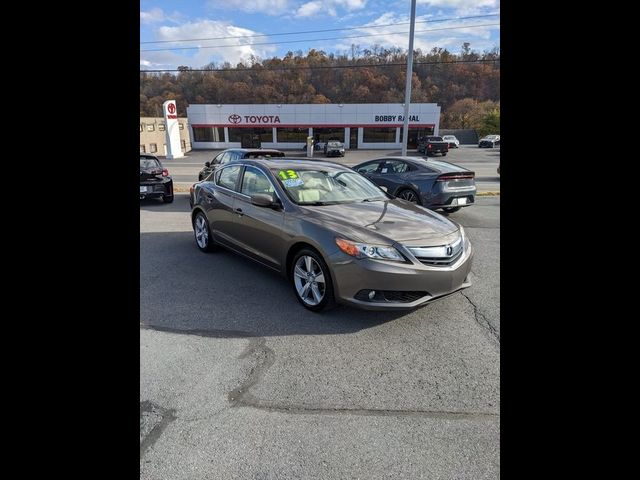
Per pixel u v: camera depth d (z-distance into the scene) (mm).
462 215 8656
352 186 4398
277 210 3873
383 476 1759
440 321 3326
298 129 42250
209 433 2010
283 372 2562
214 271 4629
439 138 35969
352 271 3074
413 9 14516
